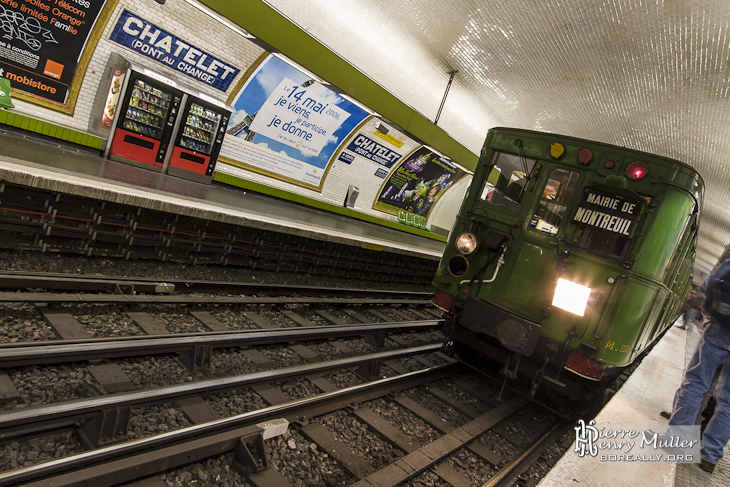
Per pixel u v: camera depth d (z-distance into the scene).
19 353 3.05
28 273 4.45
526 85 9.11
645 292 4.34
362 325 5.96
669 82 7.22
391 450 3.54
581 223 4.61
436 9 7.27
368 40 9.00
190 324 4.84
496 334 4.69
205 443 2.62
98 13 8.17
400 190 18.08
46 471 2.17
